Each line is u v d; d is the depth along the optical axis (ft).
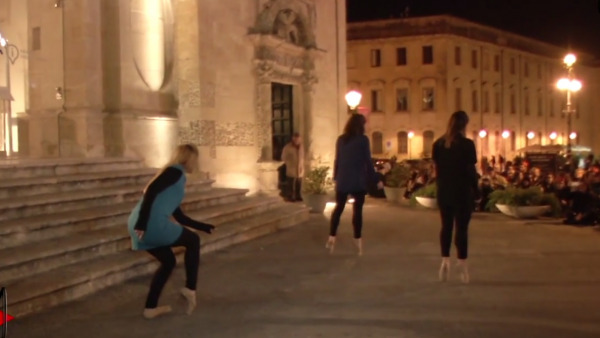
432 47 169.68
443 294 25.89
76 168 35.81
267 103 56.59
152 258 29.09
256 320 22.48
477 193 27.43
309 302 24.84
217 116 50.70
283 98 64.18
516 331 21.09
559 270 30.22
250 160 54.90
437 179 27.71
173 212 23.44
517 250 35.24
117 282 26.96
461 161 26.84
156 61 46.62
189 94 48.49
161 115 46.24
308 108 64.69
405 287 27.09
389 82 173.78
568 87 78.95
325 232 42.24
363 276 29.19
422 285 27.40
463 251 27.50
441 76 169.07
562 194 49.62
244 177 54.08
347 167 33.55
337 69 71.36
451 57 170.19
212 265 31.63
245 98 54.49
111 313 23.12
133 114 43.50
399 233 41.78
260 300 25.16
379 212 53.72
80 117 41.29
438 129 169.99
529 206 47.55
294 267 31.19
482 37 180.55
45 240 27.55
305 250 35.63
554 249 35.53
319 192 53.26
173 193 22.49
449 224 27.63
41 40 42.88
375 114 175.83
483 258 33.09
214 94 50.31
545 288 26.78
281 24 59.77
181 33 48.60
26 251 25.30
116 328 21.50
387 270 30.42
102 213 30.96
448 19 169.48
